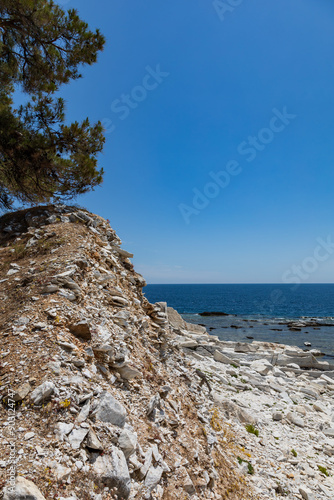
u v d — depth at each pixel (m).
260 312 78.69
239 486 6.76
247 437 9.80
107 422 4.67
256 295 158.75
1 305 6.91
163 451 5.47
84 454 3.95
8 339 5.39
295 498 7.41
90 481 3.70
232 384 15.55
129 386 6.36
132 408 5.82
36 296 6.76
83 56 14.58
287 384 17.64
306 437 11.25
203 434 7.39
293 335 42.66
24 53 14.77
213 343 24.11
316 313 77.31
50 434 3.95
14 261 9.42
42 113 14.36
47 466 3.51
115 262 10.85
